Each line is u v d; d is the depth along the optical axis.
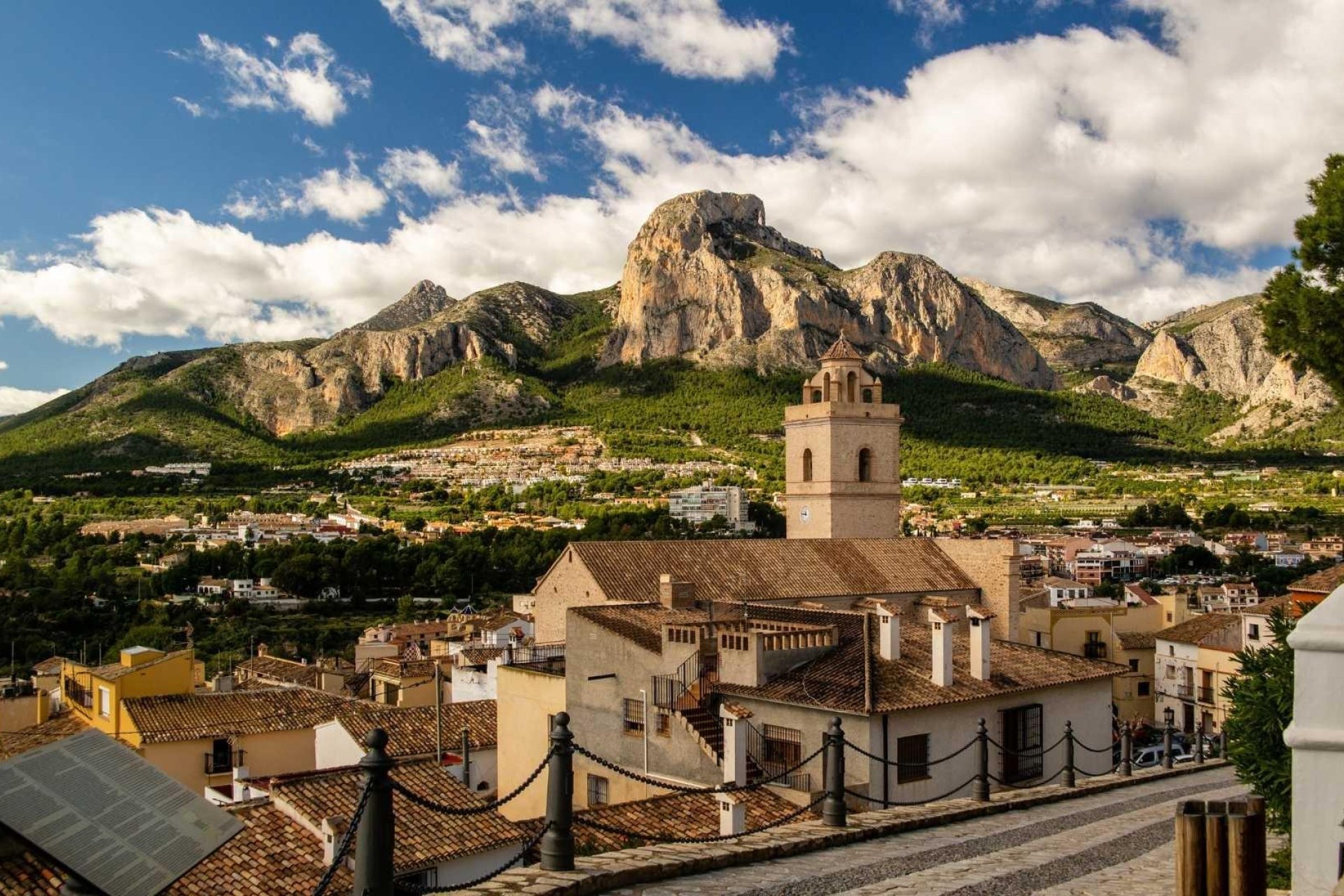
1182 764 42.94
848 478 73.69
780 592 59.06
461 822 32.94
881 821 24.28
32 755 13.73
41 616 163.62
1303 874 11.21
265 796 40.31
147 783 13.91
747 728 35.66
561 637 59.16
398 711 53.78
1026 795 30.11
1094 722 43.22
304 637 163.25
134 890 12.03
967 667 40.31
